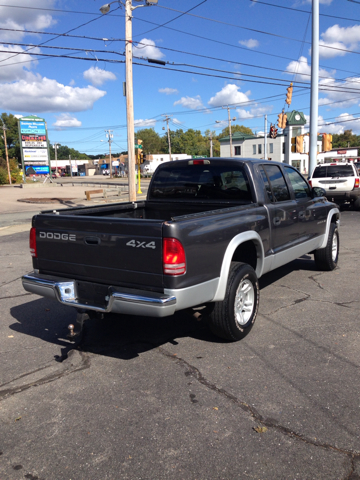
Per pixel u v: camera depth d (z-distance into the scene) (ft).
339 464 7.64
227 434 8.58
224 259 12.12
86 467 7.74
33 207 74.74
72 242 12.10
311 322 14.89
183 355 12.43
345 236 33.60
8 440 8.62
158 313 10.31
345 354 12.23
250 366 11.59
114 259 11.25
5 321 15.98
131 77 55.57
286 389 10.29
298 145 64.49
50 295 12.42
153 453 8.07
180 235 10.46
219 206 15.90
